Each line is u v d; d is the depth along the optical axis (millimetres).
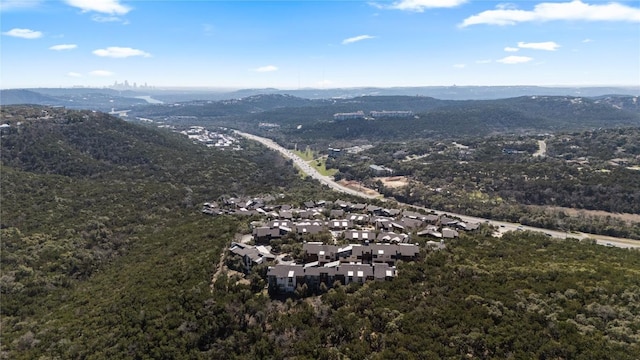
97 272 160750
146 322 105562
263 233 148500
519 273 115188
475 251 137750
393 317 95000
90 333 108812
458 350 84312
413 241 148375
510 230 186125
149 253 163250
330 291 110188
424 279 114062
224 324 100875
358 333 91938
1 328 121688
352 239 149250
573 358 79438
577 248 148500
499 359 80750
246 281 119062
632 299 98812
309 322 98500
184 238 168750
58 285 149000
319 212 194250
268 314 103188
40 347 108312
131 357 96312
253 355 91812
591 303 97375
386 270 117312
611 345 82062
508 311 94188
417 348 84875
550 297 101688
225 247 146250
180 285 120688
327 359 86250
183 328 100750
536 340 84250
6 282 140750
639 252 149625
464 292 104312
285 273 115312
